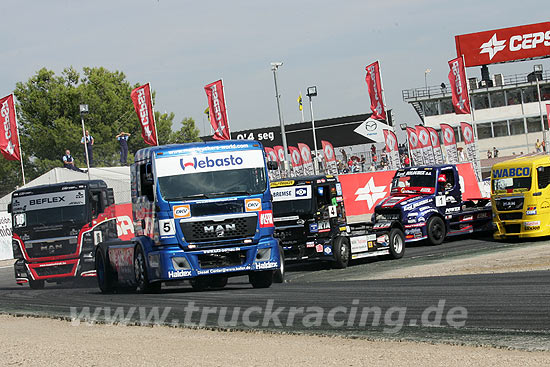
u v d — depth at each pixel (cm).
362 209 5388
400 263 3250
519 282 2155
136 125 11294
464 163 6006
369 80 5903
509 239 3962
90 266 3475
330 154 7212
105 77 11556
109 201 3606
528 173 3784
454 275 2545
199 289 2709
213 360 1288
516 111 12244
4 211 5816
